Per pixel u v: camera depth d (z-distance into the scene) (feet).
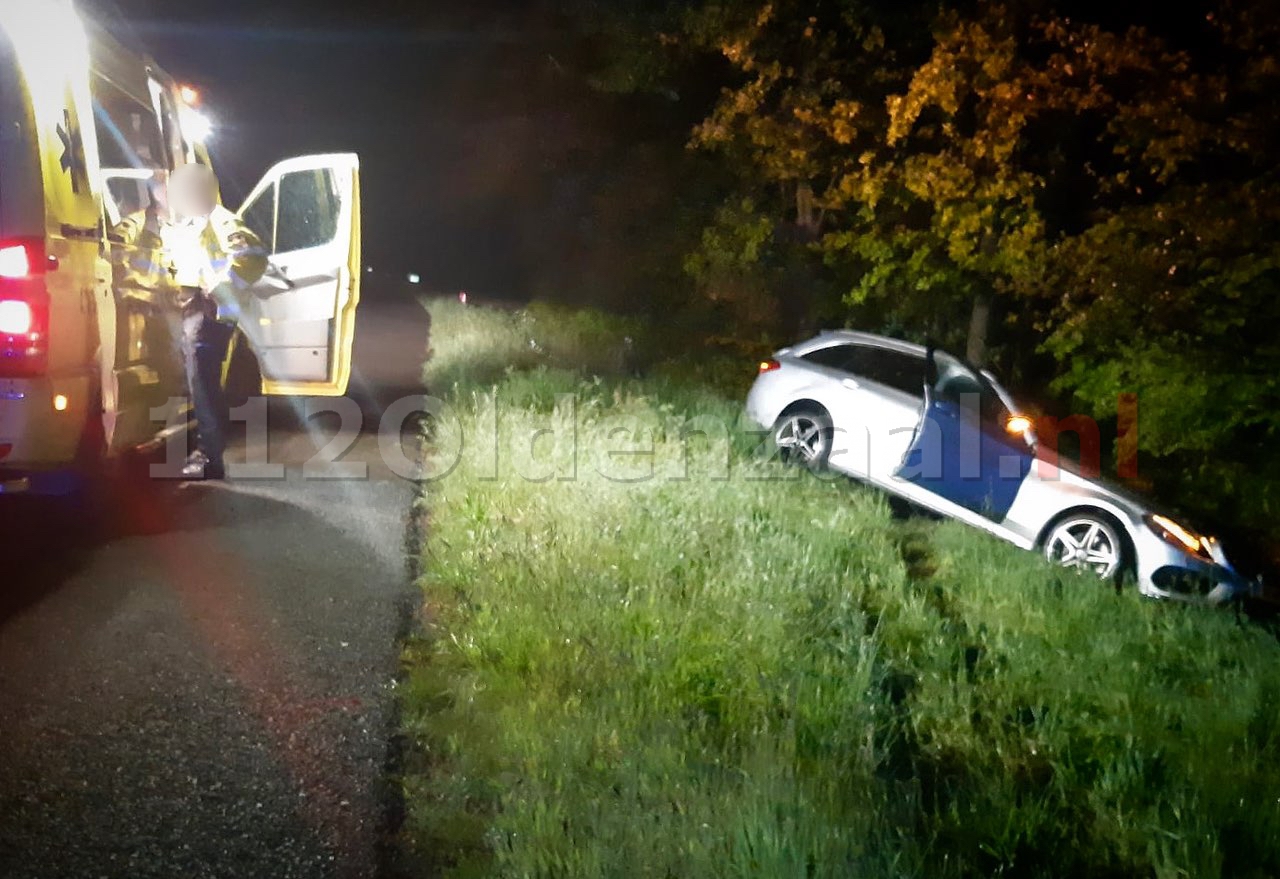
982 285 48.88
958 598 27.20
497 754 16.37
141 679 18.56
